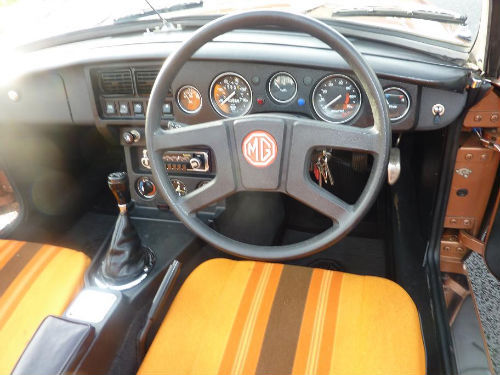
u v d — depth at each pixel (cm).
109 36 156
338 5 152
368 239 206
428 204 162
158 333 103
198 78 130
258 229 196
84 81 144
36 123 157
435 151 151
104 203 214
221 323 104
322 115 127
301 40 127
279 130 101
